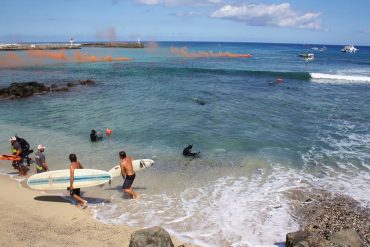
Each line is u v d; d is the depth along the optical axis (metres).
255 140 17.56
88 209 10.55
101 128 19.42
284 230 9.49
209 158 15.02
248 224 9.77
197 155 15.34
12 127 19.66
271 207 10.77
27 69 51.75
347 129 20.17
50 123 20.50
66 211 10.34
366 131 19.81
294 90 34.78
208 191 11.87
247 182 12.66
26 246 8.28
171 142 17.05
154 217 10.09
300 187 12.27
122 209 10.57
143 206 10.77
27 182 11.52
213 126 19.95
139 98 28.11
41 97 28.61
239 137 17.97
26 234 8.86
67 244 8.48
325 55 121.06
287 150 16.27
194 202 11.05
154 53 102.69
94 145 16.58
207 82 38.94
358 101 29.14
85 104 25.75
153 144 16.75
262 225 9.73
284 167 14.19
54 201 11.01
